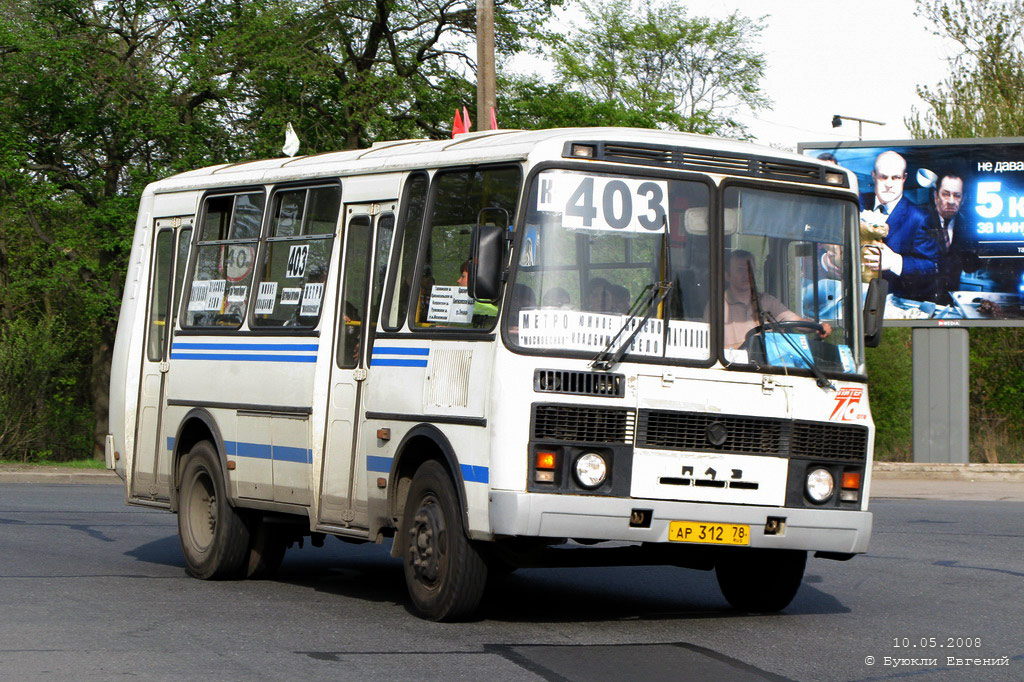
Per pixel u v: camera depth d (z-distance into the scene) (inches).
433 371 442.0
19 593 492.7
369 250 489.4
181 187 614.2
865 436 447.2
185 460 583.2
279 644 399.5
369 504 470.9
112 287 1637.6
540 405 405.7
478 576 427.5
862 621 462.3
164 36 1663.4
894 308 1328.7
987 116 1748.3
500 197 431.5
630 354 417.1
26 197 1576.0
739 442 426.3
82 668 358.0
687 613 477.1
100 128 1619.1
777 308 442.6
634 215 426.9
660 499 415.2
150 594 504.4
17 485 1097.4
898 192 1325.0
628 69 2625.5
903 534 766.5
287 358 520.1
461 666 366.9
